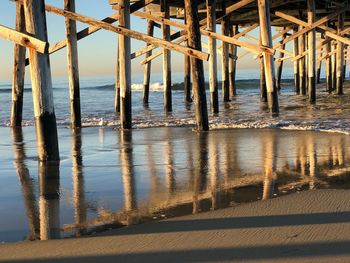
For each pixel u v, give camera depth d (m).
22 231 3.30
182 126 9.35
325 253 2.70
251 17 17.06
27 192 4.41
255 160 5.65
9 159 6.15
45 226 3.40
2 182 4.84
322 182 4.48
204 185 4.50
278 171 5.03
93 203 3.97
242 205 3.75
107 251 2.86
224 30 16.45
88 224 3.40
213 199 3.97
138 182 4.69
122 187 4.50
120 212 3.68
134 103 18.58
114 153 6.44
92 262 2.71
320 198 3.87
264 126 8.88
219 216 3.47
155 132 8.53
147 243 2.96
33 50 5.60
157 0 14.20
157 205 3.84
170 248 2.87
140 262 2.68
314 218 3.33
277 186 4.38
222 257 2.71
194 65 8.24
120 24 9.07
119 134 8.46
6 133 9.19
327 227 3.13
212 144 6.93
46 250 2.91
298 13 17.27
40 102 5.76
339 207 3.58
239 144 6.85
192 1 7.98
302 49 20.58
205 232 3.13
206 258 2.71
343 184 4.37
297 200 3.83
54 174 5.16
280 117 10.46
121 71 9.12
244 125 9.10
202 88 8.33
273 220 3.33
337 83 19.27
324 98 16.92
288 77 52.84
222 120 10.24
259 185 4.43
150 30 16.36
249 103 16.03
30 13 5.52
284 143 6.81
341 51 18.91
